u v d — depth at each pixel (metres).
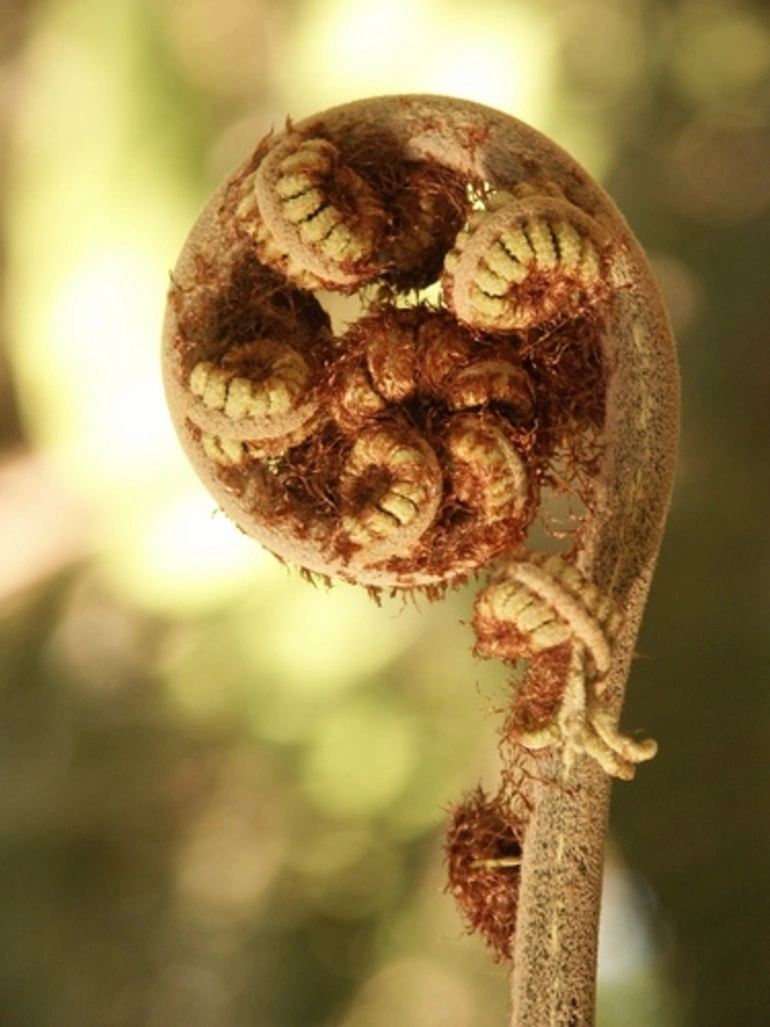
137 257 1.39
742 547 1.22
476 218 0.58
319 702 1.32
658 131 1.28
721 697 1.20
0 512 1.43
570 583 0.57
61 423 1.40
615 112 1.27
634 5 1.26
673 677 1.20
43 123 1.42
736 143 1.29
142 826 1.46
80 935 1.47
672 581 1.21
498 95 1.23
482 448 0.58
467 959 1.35
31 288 1.40
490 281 0.57
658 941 1.21
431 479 0.58
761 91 1.29
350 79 1.25
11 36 1.53
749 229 1.28
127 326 1.39
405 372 0.59
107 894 1.46
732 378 1.25
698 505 1.22
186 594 1.35
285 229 0.59
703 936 1.19
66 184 1.41
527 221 0.57
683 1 1.28
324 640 1.31
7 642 1.46
